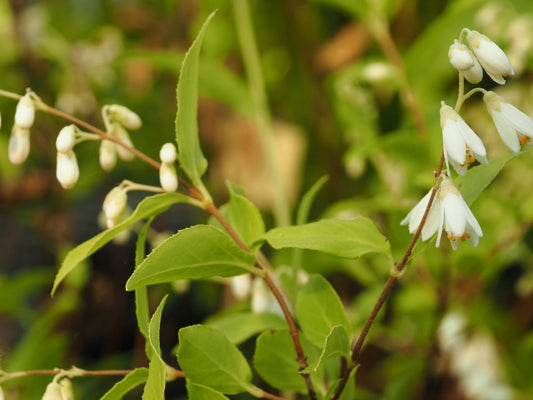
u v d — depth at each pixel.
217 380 0.47
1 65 0.90
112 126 0.49
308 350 0.49
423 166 0.63
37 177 0.89
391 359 0.70
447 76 0.69
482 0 0.61
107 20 1.02
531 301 0.72
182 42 0.96
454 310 0.65
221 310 0.76
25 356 0.65
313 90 0.81
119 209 0.48
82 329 0.85
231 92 0.67
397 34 0.76
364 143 0.63
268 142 0.67
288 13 0.82
